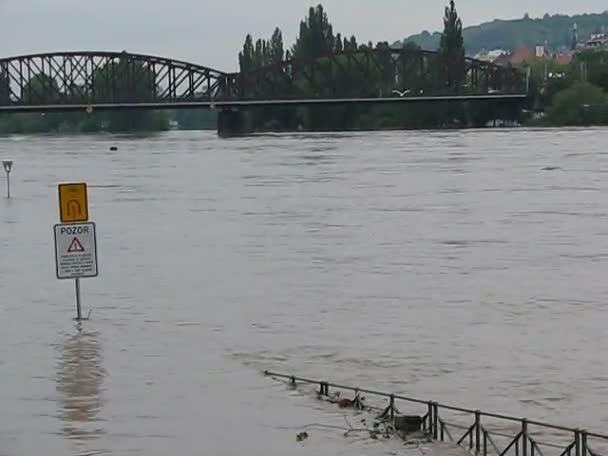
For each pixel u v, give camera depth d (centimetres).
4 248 6800
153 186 11394
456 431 2975
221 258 6131
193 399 3269
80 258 4275
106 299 4909
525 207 8612
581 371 3594
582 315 4450
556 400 3284
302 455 2759
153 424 3011
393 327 4266
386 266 5750
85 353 3862
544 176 11656
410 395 3338
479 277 5375
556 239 6725
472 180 11288
